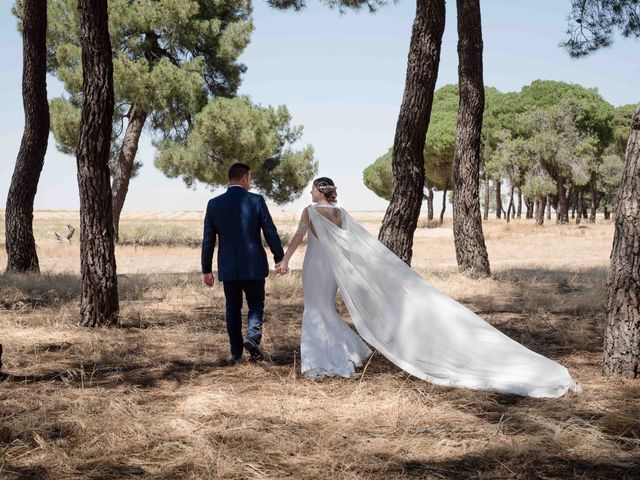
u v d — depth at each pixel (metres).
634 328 5.32
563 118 45.34
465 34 12.86
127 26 25.23
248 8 28.56
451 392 4.96
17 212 13.33
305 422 4.24
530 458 3.57
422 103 10.25
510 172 46.34
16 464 3.47
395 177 10.43
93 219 7.54
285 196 29.94
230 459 3.50
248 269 5.91
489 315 8.52
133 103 25.67
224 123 24.72
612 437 3.87
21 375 5.45
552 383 5.04
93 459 3.56
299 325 7.88
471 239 12.88
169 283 11.59
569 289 11.45
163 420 4.21
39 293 10.55
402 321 5.66
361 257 5.77
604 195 73.06
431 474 3.37
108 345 6.65
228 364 5.97
